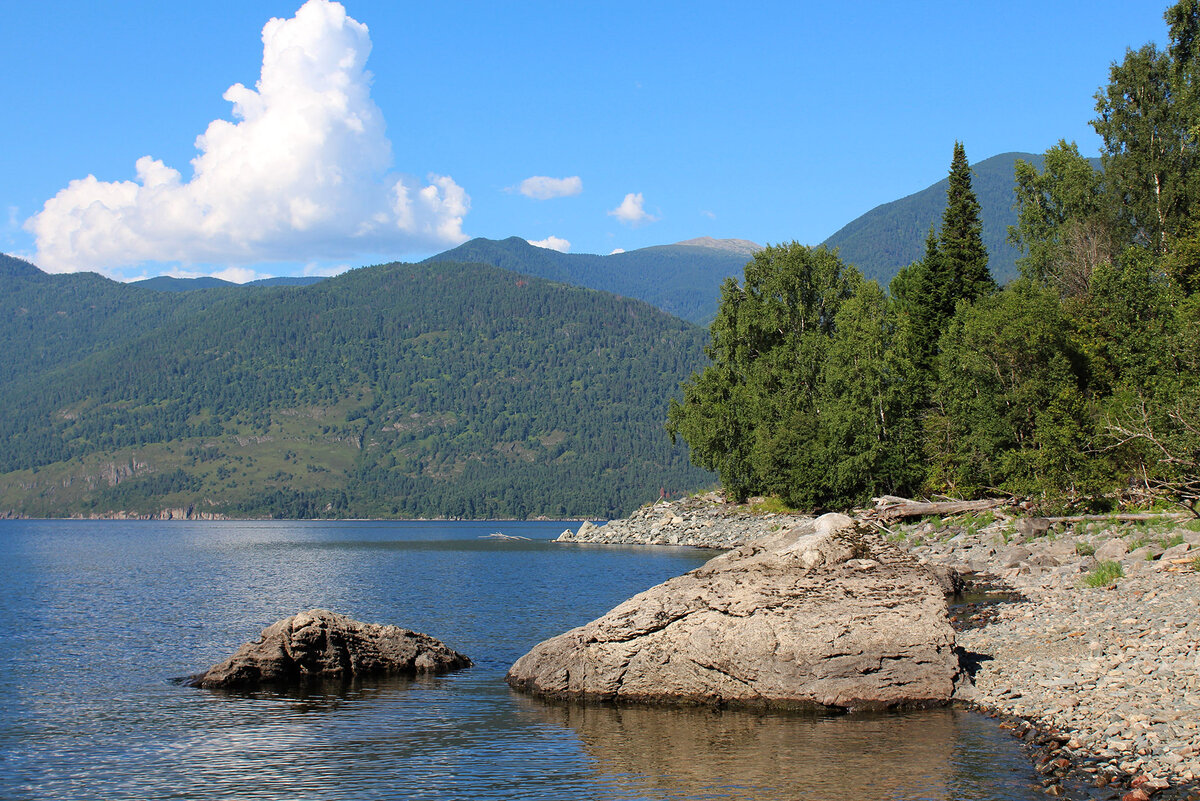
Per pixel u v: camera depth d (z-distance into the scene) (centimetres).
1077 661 2141
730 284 9256
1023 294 5747
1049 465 4997
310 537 18075
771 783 1597
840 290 8831
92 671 2936
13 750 1955
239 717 2216
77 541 16925
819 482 7475
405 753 1875
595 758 1798
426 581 6212
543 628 3725
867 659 2122
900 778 1575
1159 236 6353
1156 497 4478
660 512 10756
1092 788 1424
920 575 2289
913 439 7231
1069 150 7131
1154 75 6544
